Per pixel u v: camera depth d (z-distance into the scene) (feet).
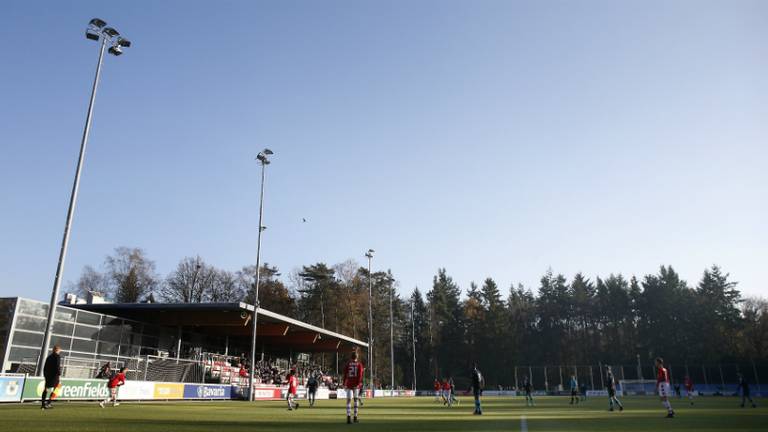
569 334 349.41
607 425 46.98
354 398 50.88
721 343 292.20
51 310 76.54
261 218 137.08
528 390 117.60
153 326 133.90
